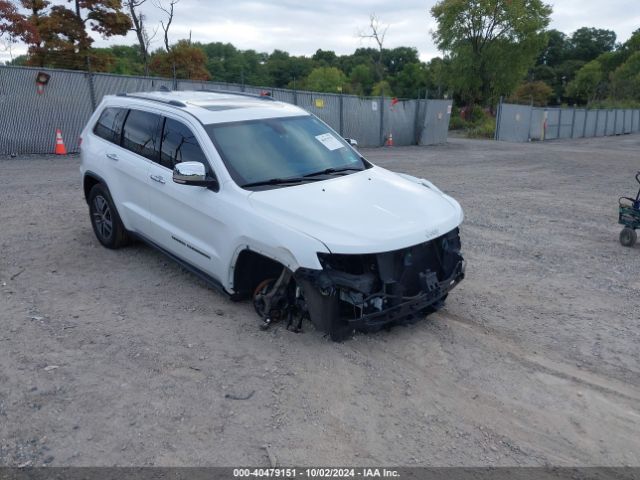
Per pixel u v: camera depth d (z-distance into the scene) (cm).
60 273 594
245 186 473
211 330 467
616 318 521
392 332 476
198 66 3719
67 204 915
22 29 2266
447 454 328
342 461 318
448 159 1997
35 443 323
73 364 409
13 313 491
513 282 613
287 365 415
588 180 1460
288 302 458
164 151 550
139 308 509
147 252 666
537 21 5525
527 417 366
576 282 618
